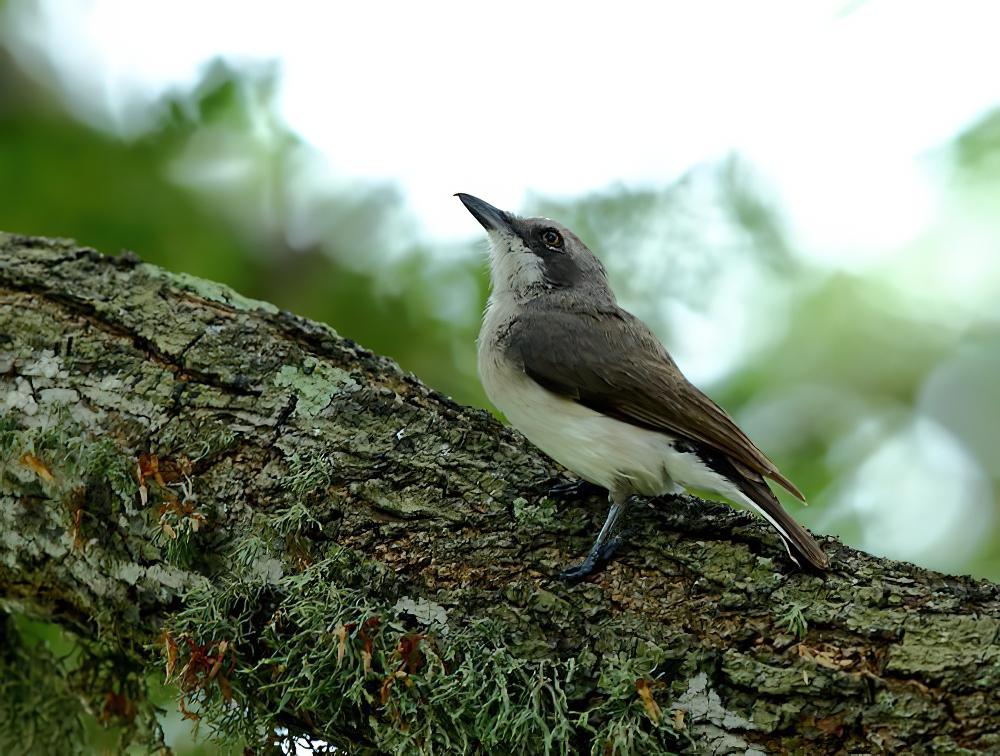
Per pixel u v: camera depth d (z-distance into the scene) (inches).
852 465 638.5
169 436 349.4
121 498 343.0
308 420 353.7
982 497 658.8
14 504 356.5
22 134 610.5
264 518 331.9
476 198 487.5
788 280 681.0
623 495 345.7
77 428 355.3
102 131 619.2
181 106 603.5
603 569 314.7
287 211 631.2
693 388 398.0
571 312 438.9
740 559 308.2
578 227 620.1
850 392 671.1
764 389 640.4
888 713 269.6
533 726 284.5
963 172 666.8
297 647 304.5
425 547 323.9
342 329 616.4
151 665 347.3
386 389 366.9
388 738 298.0
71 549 349.4
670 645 291.3
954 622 280.8
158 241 605.3
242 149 625.6
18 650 406.9
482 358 433.1
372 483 338.6
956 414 669.9
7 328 377.1
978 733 263.0
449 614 309.9
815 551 300.7
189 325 376.2
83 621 367.9
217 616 313.1
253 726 318.0
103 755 395.2
